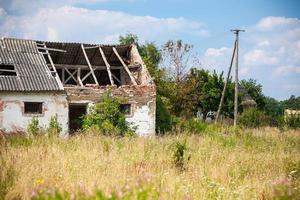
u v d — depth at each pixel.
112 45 32.53
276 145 20.92
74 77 33.59
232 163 13.48
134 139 18.58
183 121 30.72
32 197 6.98
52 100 26.08
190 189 9.05
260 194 9.13
